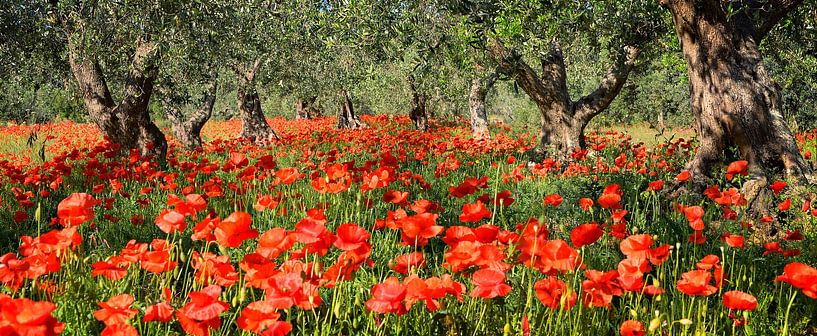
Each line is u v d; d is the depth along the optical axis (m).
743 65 6.54
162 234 5.09
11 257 2.26
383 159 5.72
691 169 6.79
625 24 9.29
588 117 11.91
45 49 10.39
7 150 16.34
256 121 20.12
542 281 2.33
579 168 7.91
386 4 6.97
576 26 8.52
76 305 2.61
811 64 11.80
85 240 4.44
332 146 14.39
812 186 5.63
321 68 15.78
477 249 2.26
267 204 3.44
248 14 9.36
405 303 2.21
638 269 2.34
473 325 2.56
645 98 29.23
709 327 3.00
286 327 1.95
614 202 3.37
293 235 2.21
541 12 7.12
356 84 16.14
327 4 8.09
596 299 2.30
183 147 15.15
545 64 12.09
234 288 3.28
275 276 2.06
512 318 2.68
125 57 10.16
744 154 6.38
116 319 1.93
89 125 25.94
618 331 2.72
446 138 16.08
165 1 7.45
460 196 3.47
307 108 32.81
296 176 4.39
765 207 5.62
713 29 6.62
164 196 6.45
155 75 10.53
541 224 2.28
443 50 7.98
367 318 2.72
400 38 7.09
